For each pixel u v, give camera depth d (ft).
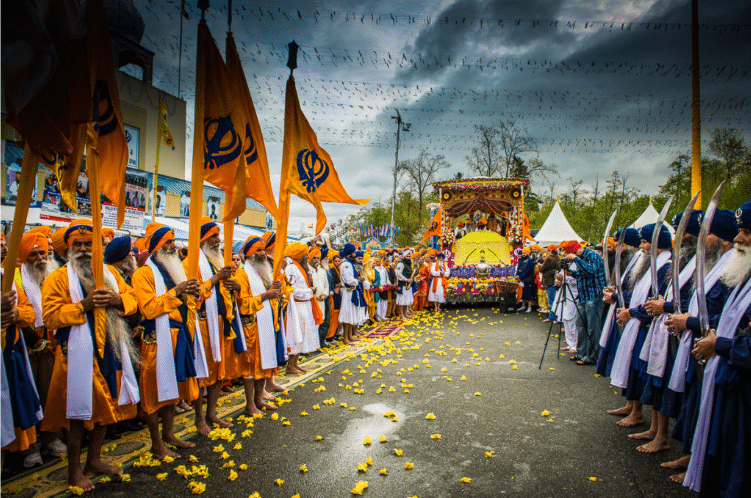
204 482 11.66
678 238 11.45
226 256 15.26
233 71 14.82
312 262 27.43
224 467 12.46
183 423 15.90
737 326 9.29
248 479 11.85
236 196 14.74
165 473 11.89
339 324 32.89
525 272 47.88
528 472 12.34
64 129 10.06
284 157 17.54
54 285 11.00
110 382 11.36
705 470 9.68
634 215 88.53
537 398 18.85
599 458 13.24
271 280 18.30
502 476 12.10
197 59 13.52
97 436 11.76
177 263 14.15
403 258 43.65
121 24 40.73
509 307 48.08
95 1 9.83
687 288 12.76
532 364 24.91
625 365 15.25
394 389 19.90
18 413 10.40
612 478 12.02
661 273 14.24
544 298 47.50
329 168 19.54
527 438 14.67
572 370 23.54
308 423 15.92
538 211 133.28
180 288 12.88
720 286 10.97
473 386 20.57
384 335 34.53
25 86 8.36
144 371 12.51
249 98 15.53
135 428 15.48
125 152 12.17
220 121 14.65
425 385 20.72
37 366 12.80
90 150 10.81
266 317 16.88
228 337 15.44
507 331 36.32
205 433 14.75
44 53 8.36
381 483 11.68
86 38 9.74
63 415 11.10
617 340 17.33
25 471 12.19
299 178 18.08
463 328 37.96
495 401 18.42
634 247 19.08
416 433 15.03
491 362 25.38
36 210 29.12
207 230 16.30
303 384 20.88
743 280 9.58
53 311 10.80
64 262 14.14
